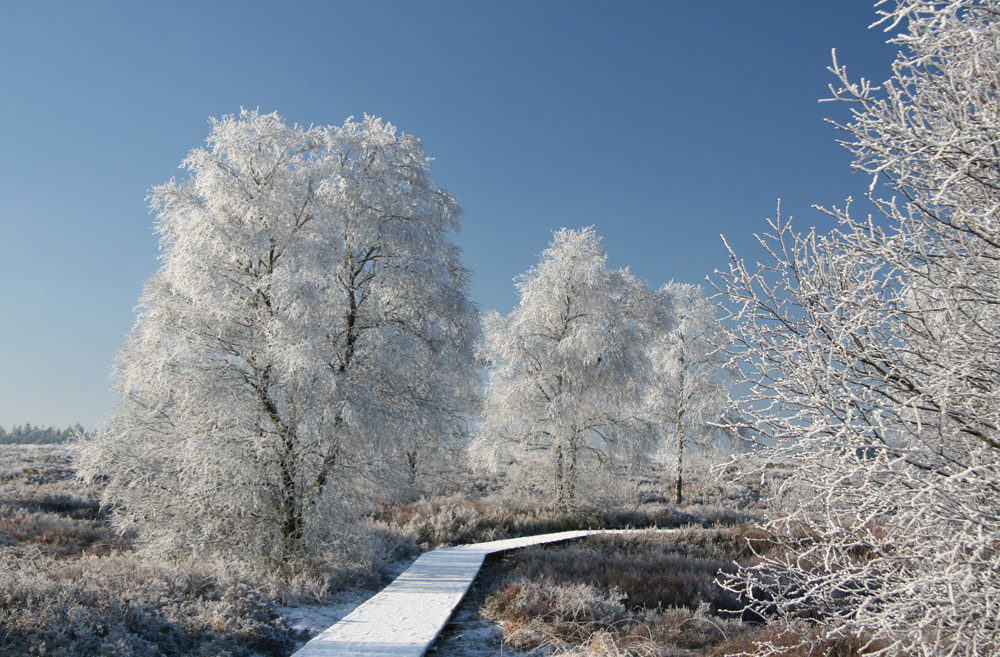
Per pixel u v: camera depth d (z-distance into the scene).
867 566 3.51
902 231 3.21
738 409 3.64
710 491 29.47
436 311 13.89
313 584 10.30
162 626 6.81
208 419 11.47
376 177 13.25
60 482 21.34
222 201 11.75
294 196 12.43
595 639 7.98
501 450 22.34
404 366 12.98
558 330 22.12
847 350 3.38
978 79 2.77
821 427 3.08
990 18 2.78
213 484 11.09
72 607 6.31
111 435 11.96
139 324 12.23
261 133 12.30
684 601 10.06
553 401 20.31
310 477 11.68
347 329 12.80
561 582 10.88
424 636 7.92
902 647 3.38
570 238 22.42
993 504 2.89
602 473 21.27
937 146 2.66
